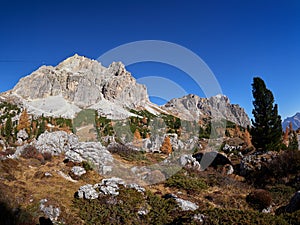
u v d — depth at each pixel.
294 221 9.62
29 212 13.62
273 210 18.27
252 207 18.55
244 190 23.20
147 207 16.44
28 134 50.56
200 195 20.73
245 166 28.94
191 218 10.67
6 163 22.16
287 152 27.11
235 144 44.91
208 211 10.95
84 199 16.69
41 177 20.52
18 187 17.06
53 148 29.78
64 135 32.19
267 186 24.14
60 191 17.84
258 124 33.50
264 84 34.28
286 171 25.28
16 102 107.19
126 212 15.39
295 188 22.25
